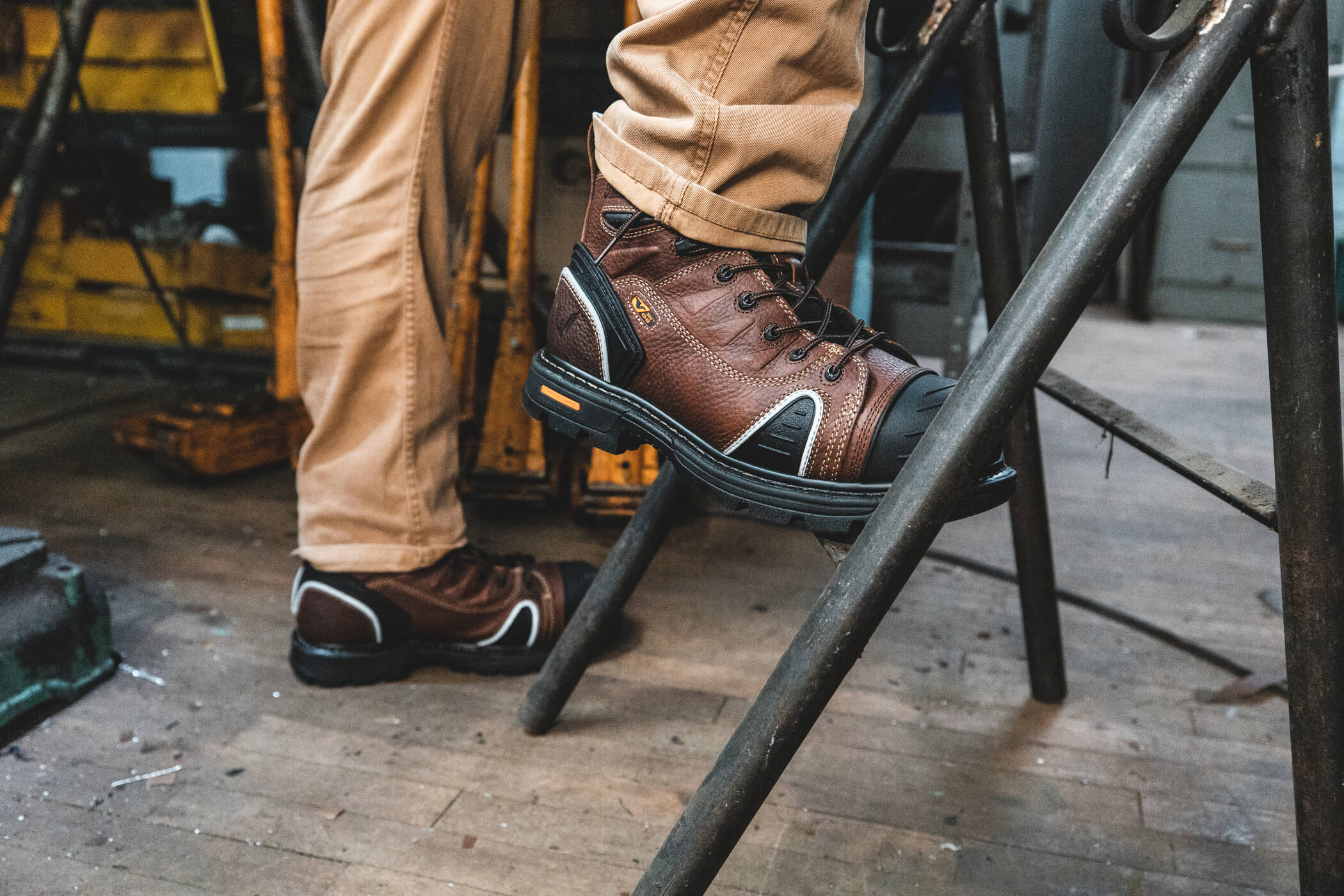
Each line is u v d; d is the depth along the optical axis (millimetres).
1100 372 3178
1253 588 1530
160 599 1363
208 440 1795
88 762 981
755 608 1401
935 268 2189
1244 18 537
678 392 726
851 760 1026
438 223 1077
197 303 2504
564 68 1823
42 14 2117
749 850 875
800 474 687
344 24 1007
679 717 1101
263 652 1229
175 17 2025
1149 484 2057
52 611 1079
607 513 1685
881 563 570
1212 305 4324
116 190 2039
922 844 893
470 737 1052
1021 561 1106
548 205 2273
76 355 2592
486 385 2434
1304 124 589
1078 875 857
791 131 681
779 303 713
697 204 690
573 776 982
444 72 1012
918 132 1938
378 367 1106
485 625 1178
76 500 1748
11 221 1656
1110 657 1286
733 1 654
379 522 1132
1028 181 1932
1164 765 1030
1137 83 3984
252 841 869
